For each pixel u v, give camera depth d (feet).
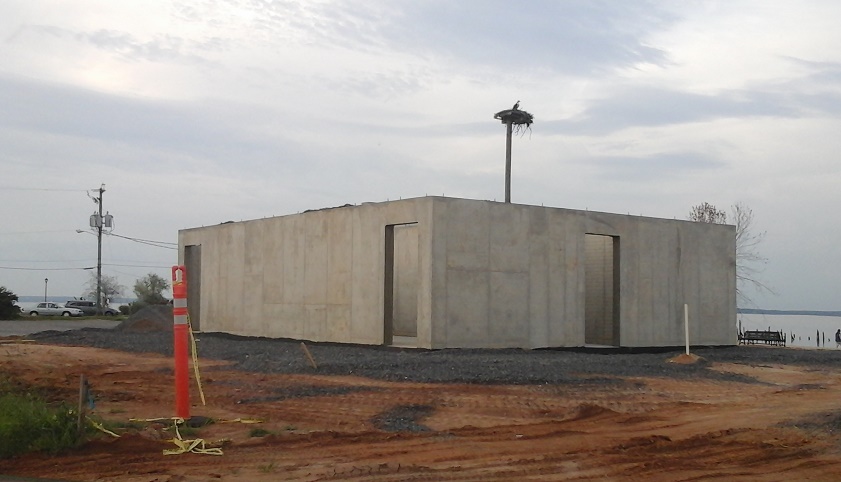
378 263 80.79
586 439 32.24
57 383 50.21
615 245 89.20
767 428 34.12
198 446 29.71
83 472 25.90
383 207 80.38
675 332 92.79
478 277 77.15
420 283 75.10
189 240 115.24
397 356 67.00
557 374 54.54
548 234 82.48
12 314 183.62
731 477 25.90
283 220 94.99
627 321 88.53
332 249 87.04
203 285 110.73
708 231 97.04
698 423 36.11
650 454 29.25
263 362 63.21
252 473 25.76
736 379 56.34
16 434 28.22
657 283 91.61
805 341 156.25
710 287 96.78
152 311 119.14
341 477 25.22
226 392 45.91
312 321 89.61
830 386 52.90
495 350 75.36
